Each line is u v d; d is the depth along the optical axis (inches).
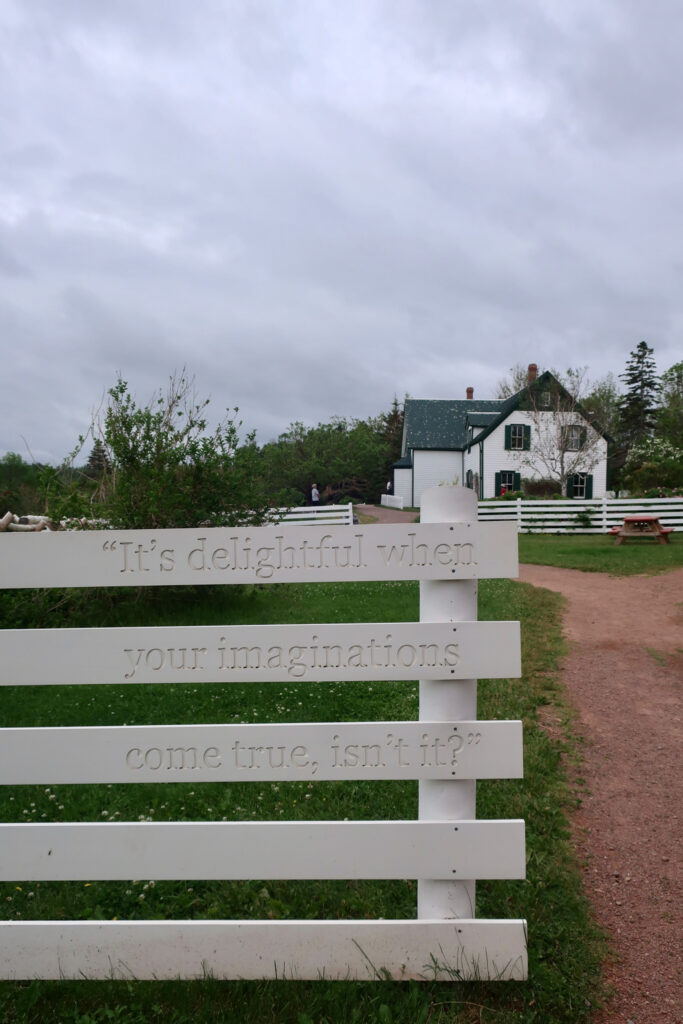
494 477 1473.9
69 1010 97.1
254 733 100.0
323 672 100.0
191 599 366.0
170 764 100.6
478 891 123.7
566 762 183.6
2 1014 95.7
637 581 477.7
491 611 369.1
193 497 388.8
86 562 101.3
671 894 126.6
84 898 124.0
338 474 2356.1
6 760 100.6
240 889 125.0
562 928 113.7
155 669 100.9
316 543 99.8
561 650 294.8
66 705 224.7
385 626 99.1
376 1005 95.9
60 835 100.5
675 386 2134.6
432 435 1935.3
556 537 826.8
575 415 1407.5
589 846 143.3
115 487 378.6
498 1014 94.6
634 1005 98.9
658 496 911.7
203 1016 94.0
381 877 99.6
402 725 99.2
